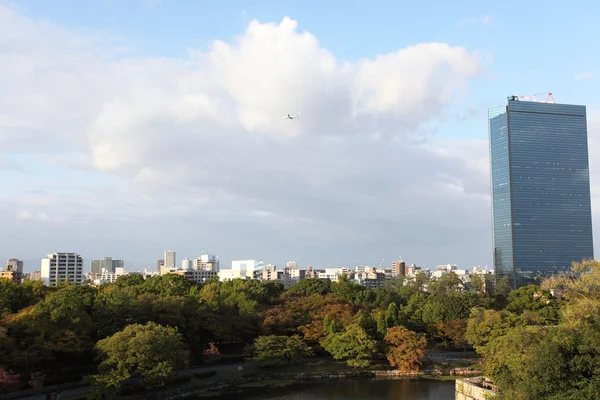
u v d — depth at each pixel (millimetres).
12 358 84688
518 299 171125
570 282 108438
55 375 98125
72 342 93125
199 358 129500
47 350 90125
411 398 105188
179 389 103875
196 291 171625
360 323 138000
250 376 120812
